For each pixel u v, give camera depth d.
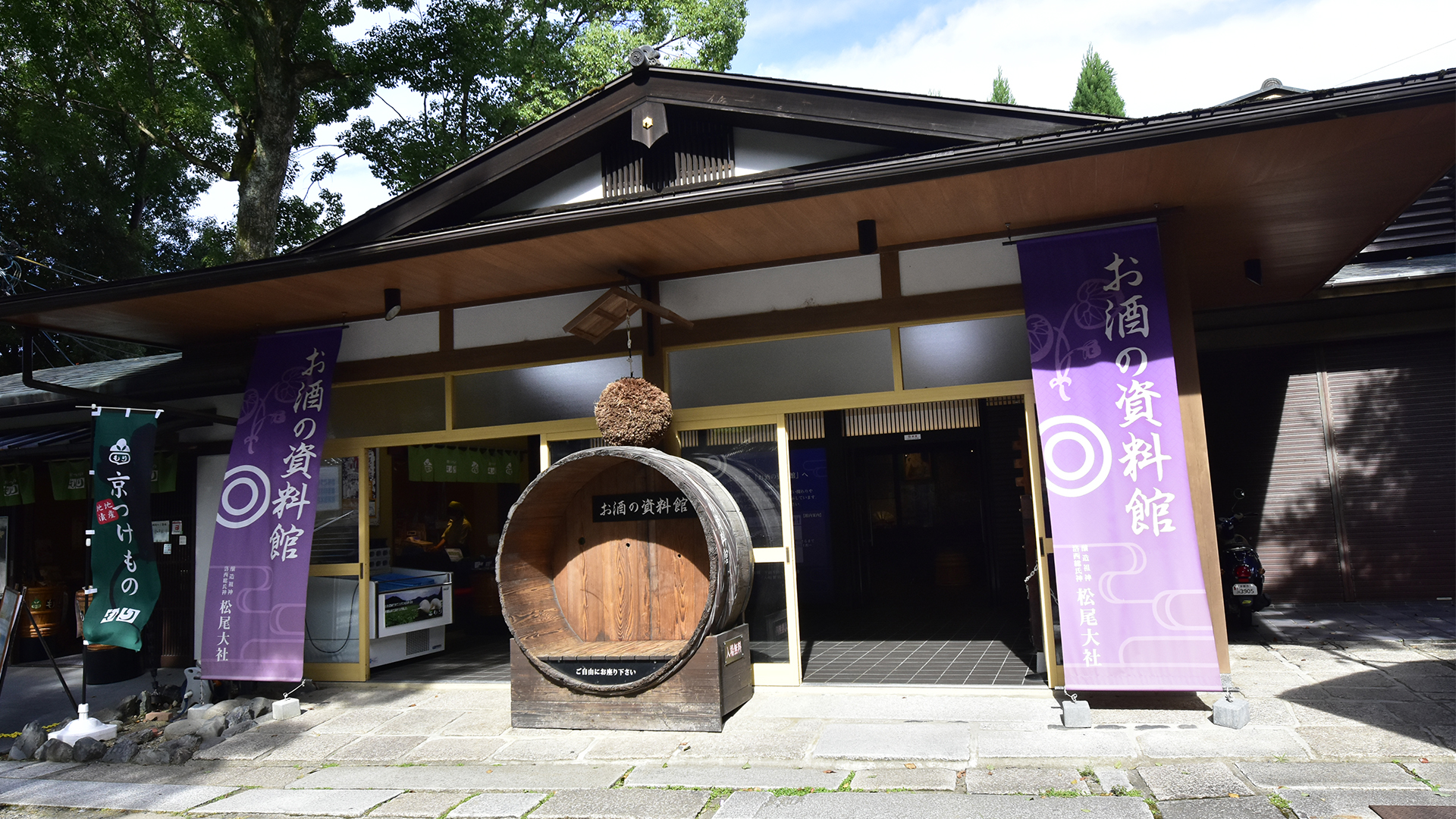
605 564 5.64
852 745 4.44
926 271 5.49
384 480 8.19
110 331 6.96
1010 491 9.21
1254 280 6.46
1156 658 4.57
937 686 5.53
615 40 16.75
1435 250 8.71
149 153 17.42
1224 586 7.12
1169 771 3.82
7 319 6.52
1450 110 3.79
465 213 6.69
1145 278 4.89
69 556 9.70
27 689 7.26
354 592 6.86
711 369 5.93
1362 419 8.27
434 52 15.39
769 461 5.79
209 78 15.62
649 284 6.06
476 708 5.76
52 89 15.42
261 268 5.62
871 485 11.00
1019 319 5.32
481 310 6.50
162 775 4.77
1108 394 4.83
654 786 4.07
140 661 7.58
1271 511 8.46
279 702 5.79
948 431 9.84
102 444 5.77
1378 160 4.39
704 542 5.44
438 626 7.76
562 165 6.51
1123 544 4.70
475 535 10.75
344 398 6.88
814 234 5.30
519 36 16.48
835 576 9.83
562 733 5.05
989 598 9.32
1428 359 8.14
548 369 6.32
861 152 5.86
